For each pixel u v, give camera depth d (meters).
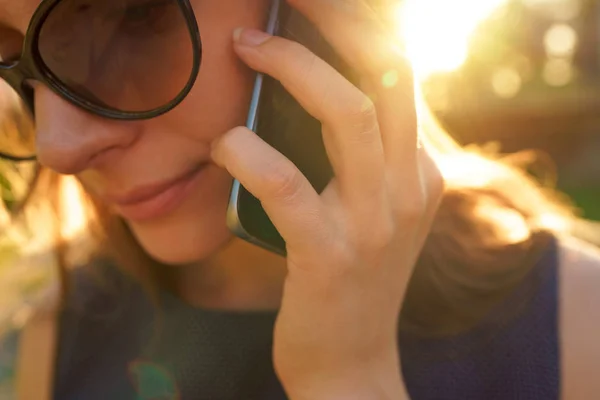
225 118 0.29
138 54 0.28
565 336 0.33
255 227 0.30
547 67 2.28
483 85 1.89
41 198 0.40
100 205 0.36
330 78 0.28
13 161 0.34
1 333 0.39
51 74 0.28
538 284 0.34
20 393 0.38
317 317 0.30
